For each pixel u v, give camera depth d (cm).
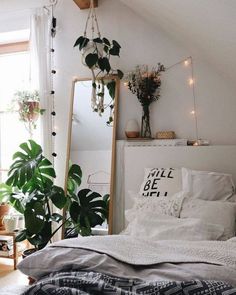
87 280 97
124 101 280
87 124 287
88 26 294
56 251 126
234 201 215
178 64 267
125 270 111
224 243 140
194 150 249
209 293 86
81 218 258
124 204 267
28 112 295
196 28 179
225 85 254
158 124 270
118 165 275
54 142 301
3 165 345
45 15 306
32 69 308
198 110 261
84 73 294
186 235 171
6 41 341
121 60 282
